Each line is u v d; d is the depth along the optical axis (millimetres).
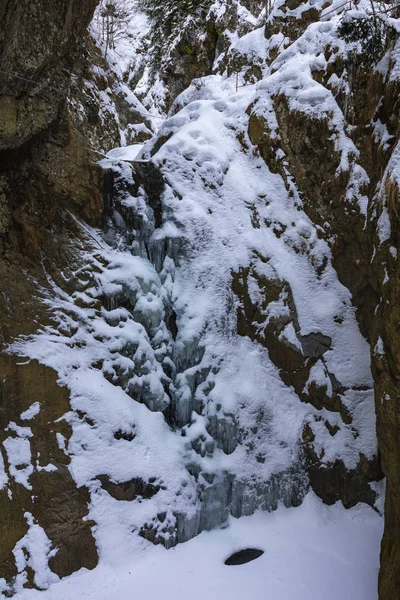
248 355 7148
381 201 5188
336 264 7461
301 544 6035
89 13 6184
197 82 11414
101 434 5949
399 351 4465
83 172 6859
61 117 6582
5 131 5691
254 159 8234
